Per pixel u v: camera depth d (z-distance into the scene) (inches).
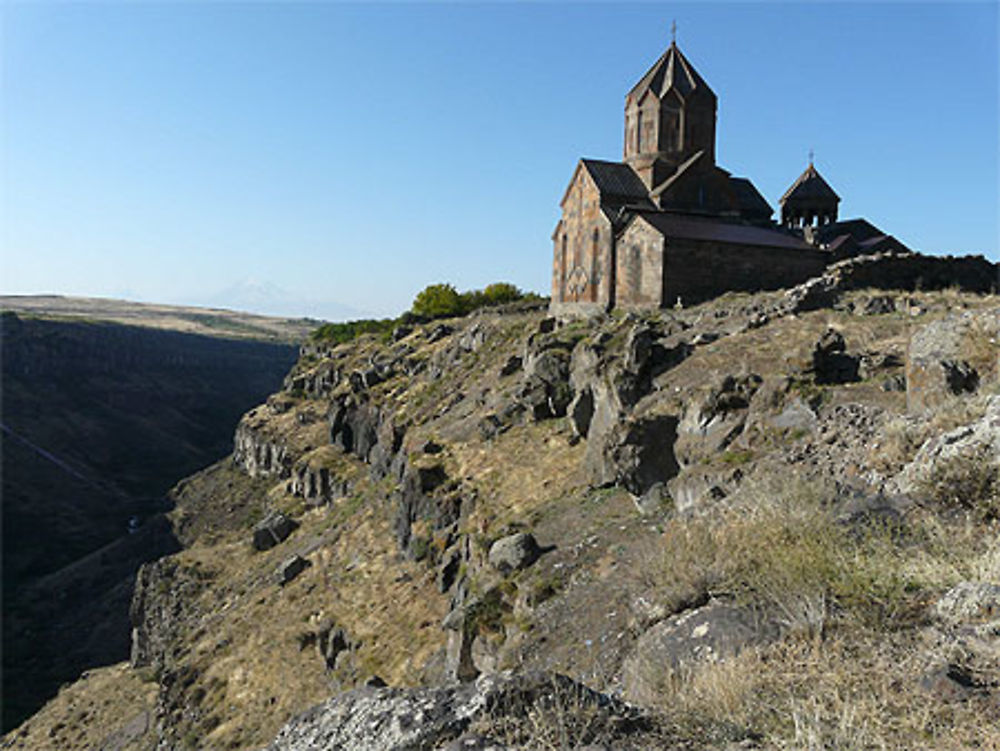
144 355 6771.7
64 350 5718.5
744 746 143.5
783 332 888.9
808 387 579.5
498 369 1585.9
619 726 149.3
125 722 1576.0
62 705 1822.1
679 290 1457.9
